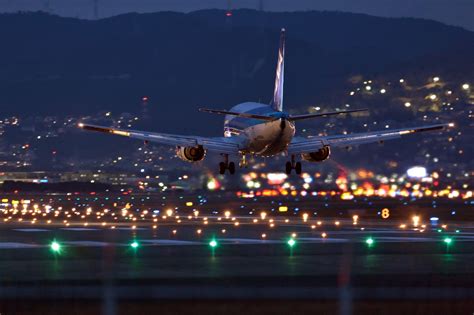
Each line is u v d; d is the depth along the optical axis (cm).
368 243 18488
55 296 10531
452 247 17712
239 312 10088
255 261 14962
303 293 9144
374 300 10362
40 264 14412
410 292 10212
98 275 13012
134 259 15188
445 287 12231
